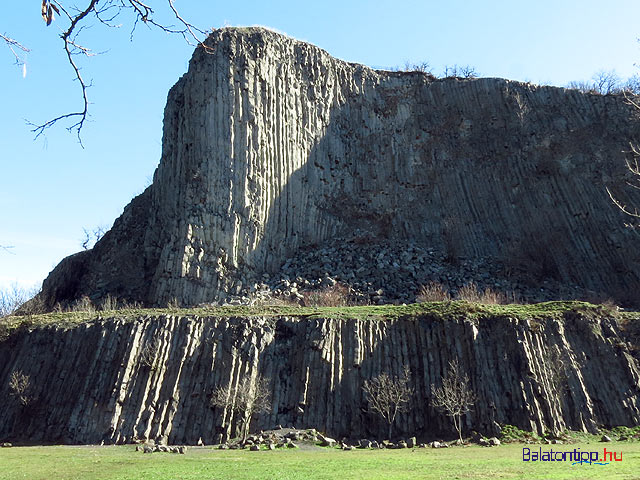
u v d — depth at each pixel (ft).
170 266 157.69
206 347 118.21
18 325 131.03
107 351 118.83
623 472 54.19
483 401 105.40
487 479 51.34
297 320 122.21
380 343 117.29
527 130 196.75
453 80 210.59
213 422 107.45
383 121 205.57
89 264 187.83
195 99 179.42
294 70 195.21
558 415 103.76
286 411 109.91
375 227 188.44
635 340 114.93
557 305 122.93
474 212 188.85
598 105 197.06
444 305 122.83
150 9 23.67
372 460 71.31
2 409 117.50
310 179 186.91
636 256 167.53
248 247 164.04
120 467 68.44
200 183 167.02
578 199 182.09
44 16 22.56
